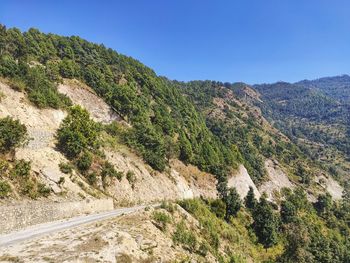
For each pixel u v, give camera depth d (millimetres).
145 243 30328
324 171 191000
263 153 172000
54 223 33531
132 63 160500
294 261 68625
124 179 59750
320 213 133125
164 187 72438
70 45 136125
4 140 37594
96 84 104625
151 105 122812
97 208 45344
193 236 39438
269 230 74312
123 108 101625
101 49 152375
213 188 96562
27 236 27297
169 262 29391
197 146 109062
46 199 36844
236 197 80125
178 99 152500
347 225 132750
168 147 88312
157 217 38531
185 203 55312
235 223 75688
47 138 51312
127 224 34312
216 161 108812
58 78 92938
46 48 118500
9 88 56781
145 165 73625
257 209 81438
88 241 26156
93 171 53156
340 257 88688
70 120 56344
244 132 186125
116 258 24734
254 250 66375
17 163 36781
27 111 54875
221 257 41156
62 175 43812
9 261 20938
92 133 57000
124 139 78438
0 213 28188
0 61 62500
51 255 22719
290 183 155250
